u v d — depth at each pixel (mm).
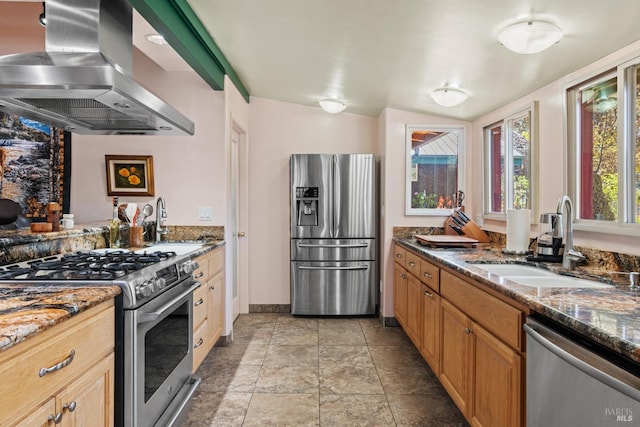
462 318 1958
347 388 2467
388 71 2762
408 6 1808
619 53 1845
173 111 2105
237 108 3600
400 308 3430
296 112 4172
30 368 954
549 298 1327
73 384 1152
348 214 3908
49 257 1989
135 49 3158
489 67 2355
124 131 2309
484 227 3453
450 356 2148
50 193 3391
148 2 1808
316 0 1912
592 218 2119
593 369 981
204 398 2340
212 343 2771
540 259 2182
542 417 1226
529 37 1767
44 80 1473
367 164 3904
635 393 846
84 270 1612
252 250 4164
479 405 1760
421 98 3273
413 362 2877
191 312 2166
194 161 3191
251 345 3217
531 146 2609
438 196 3797
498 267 2191
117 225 2566
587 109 2170
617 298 1332
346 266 3914
